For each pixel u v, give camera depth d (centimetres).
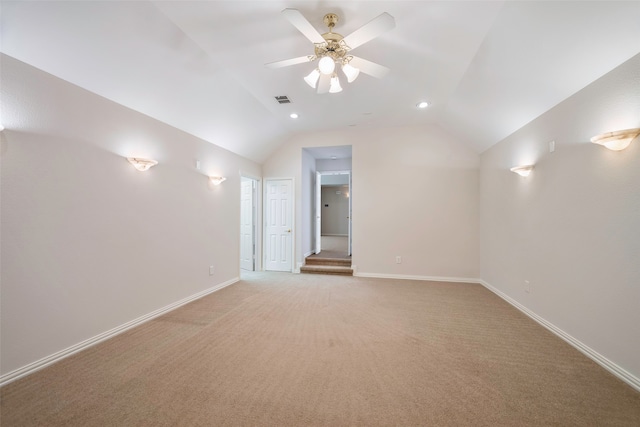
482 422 152
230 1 205
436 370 204
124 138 271
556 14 189
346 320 303
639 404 165
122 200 269
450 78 324
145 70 254
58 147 214
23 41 184
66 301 220
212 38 250
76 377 193
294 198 568
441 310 336
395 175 514
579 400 170
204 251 397
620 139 183
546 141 280
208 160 407
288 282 477
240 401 169
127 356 222
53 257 211
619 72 192
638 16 162
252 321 299
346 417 155
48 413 158
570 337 244
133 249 281
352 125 503
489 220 436
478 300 376
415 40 253
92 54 215
